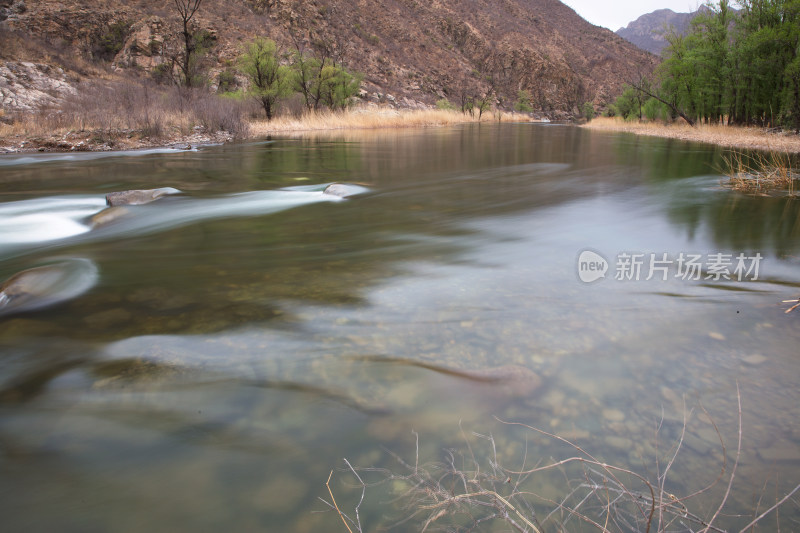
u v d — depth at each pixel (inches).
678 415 65.4
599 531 46.6
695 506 49.6
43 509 52.4
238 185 308.3
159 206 238.5
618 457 57.3
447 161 444.8
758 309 102.1
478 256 146.0
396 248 157.3
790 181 276.4
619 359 81.3
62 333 95.3
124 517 51.2
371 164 423.8
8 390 75.7
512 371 77.5
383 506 51.1
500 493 52.0
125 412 69.4
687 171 355.6
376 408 68.7
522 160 449.7
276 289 119.1
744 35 791.1
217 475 56.7
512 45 3617.1
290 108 1034.1
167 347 88.4
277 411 68.6
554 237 168.1
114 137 557.0
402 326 95.7
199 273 134.0
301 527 48.9
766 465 55.5
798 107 656.4
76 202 252.4
